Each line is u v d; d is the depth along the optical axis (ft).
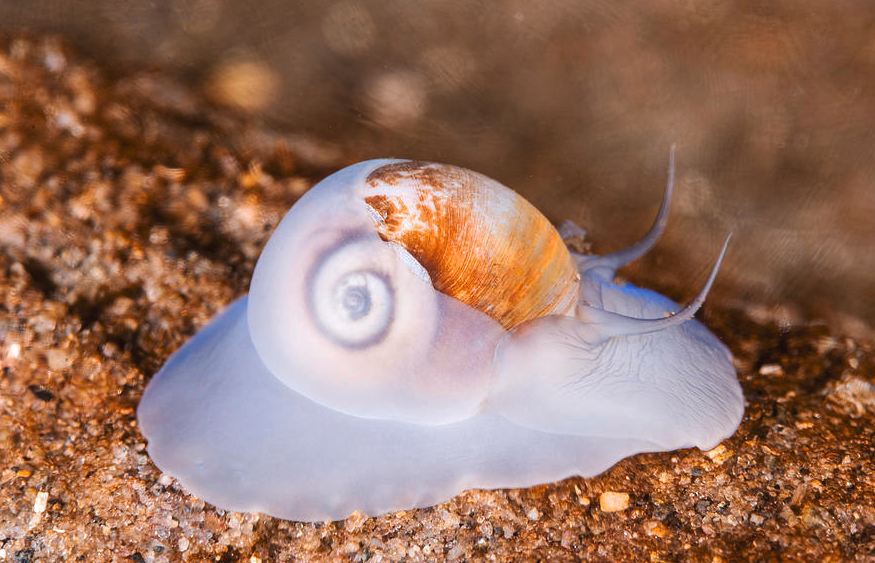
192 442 0.53
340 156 0.61
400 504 0.52
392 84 0.62
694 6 0.61
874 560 0.51
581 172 0.60
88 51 0.62
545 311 0.53
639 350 0.54
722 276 0.58
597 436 0.53
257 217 0.59
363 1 0.63
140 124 0.60
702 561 0.51
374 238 0.52
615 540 0.52
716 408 0.53
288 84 0.62
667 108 0.60
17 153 0.59
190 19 0.63
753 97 0.60
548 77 0.62
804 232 0.58
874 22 0.60
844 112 0.59
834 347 0.56
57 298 0.56
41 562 0.51
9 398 0.54
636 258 0.55
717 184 0.59
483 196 0.52
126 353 0.55
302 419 0.53
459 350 0.52
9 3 0.62
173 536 0.52
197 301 0.56
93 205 0.58
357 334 0.52
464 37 0.62
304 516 0.52
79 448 0.53
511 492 0.53
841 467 0.53
